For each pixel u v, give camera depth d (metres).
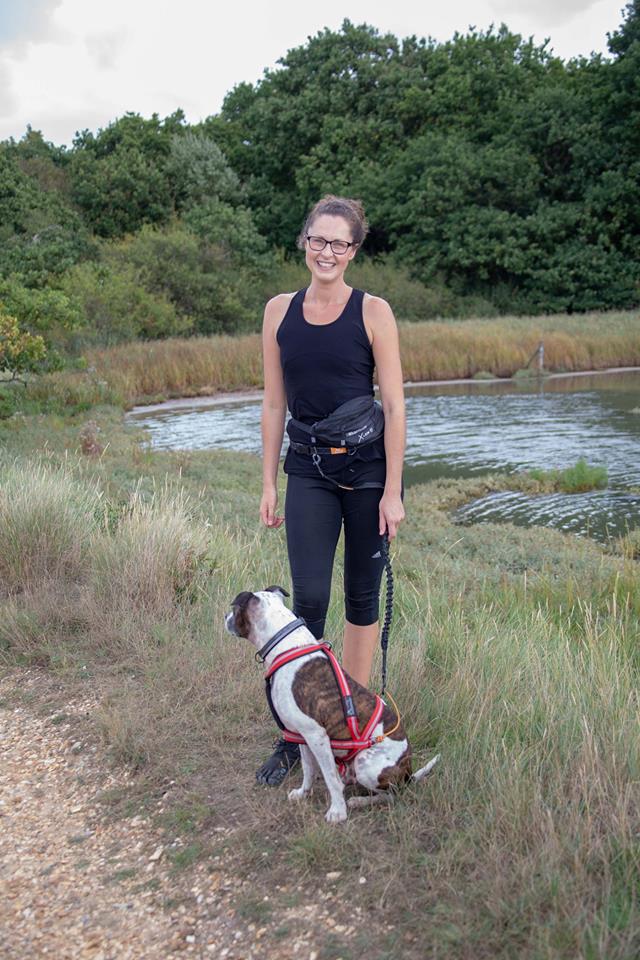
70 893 2.94
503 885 2.67
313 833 3.04
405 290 41.41
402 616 5.57
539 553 8.65
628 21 42.09
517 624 5.88
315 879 2.88
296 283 40.28
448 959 2.47
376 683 4.13
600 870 2.75
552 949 2.39
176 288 35.09
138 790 3.51
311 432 3.46
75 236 36.94
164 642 4.93
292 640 3.21
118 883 2.98
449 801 3.20
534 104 43.84
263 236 45.22
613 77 41.56
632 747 3.37
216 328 35.69
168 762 3.68
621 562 8.23
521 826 2.93
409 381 27.34
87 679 4.61
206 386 25.86
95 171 44.34
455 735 3.68
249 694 4.19
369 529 3.57
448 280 44.94
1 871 3.08
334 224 3.31
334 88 50.28
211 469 12.69
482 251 42.09
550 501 11.38
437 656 4.71
